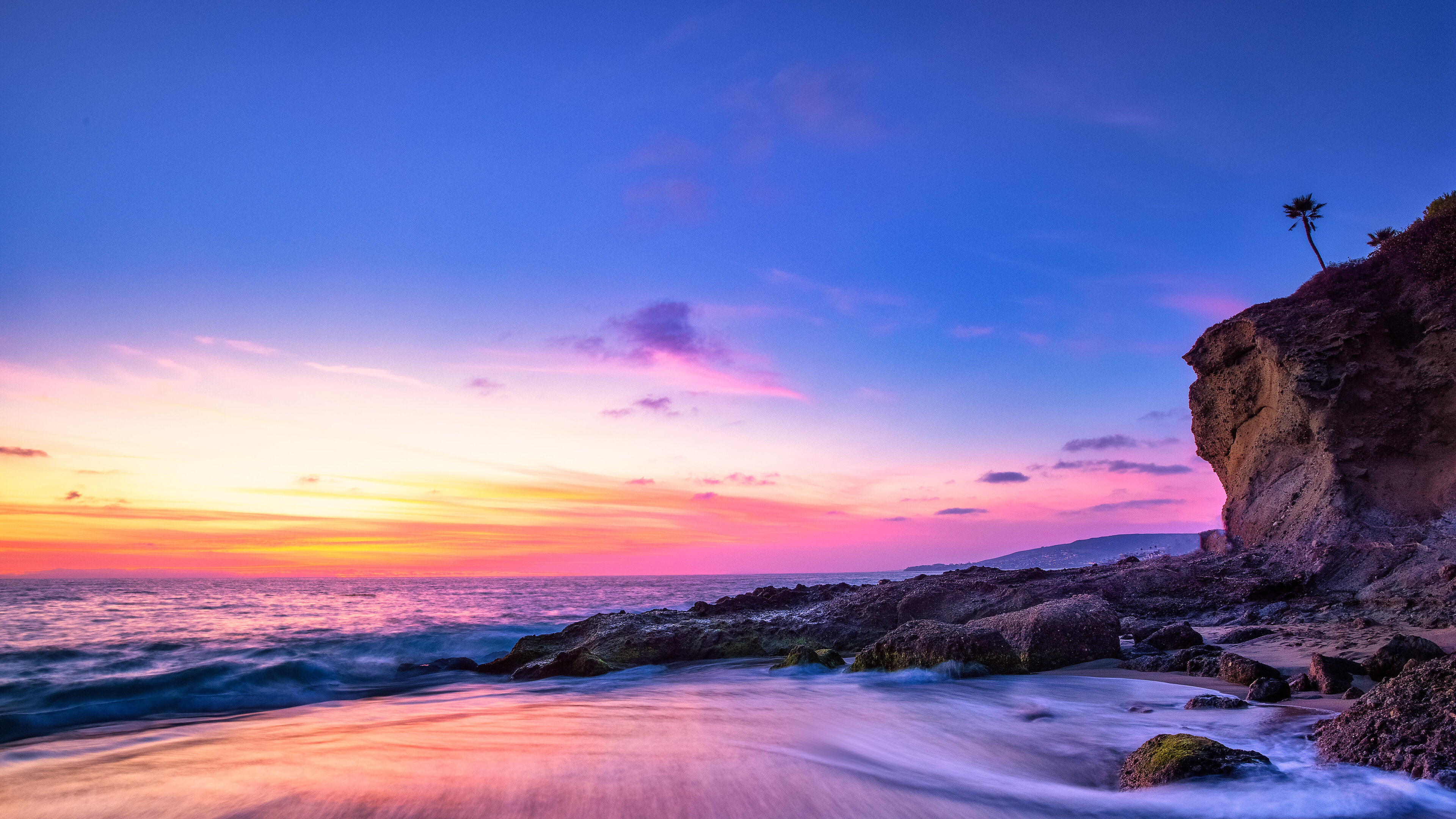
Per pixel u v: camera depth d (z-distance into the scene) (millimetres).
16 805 7258
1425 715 6578
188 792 7504
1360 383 21609
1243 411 25500
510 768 8031
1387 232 32375
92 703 16219
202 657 23094
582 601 63688
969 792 7047
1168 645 15227
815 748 9047
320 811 6684
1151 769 6848
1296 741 7703
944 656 14508
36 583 157000
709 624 20500
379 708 14508
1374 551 18562
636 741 9523
